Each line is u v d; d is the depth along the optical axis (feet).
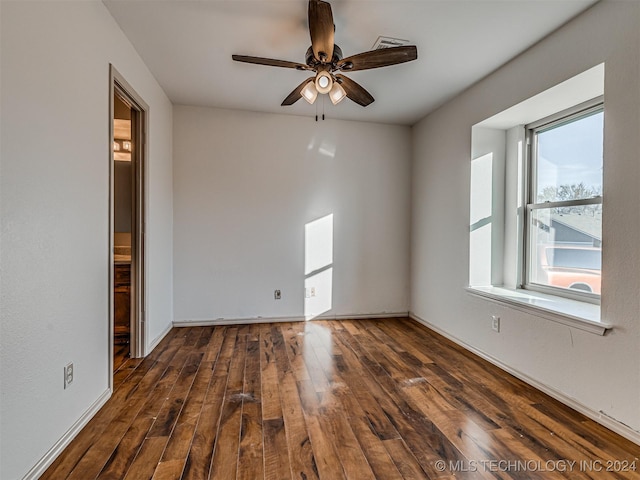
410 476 4.78
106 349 6.79
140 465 4.96
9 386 4.20
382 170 13.47
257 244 12.53
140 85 8.54
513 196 9.83
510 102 8.36
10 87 4.20
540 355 7.39
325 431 5.82
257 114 12.40
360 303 13.44
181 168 11.91
